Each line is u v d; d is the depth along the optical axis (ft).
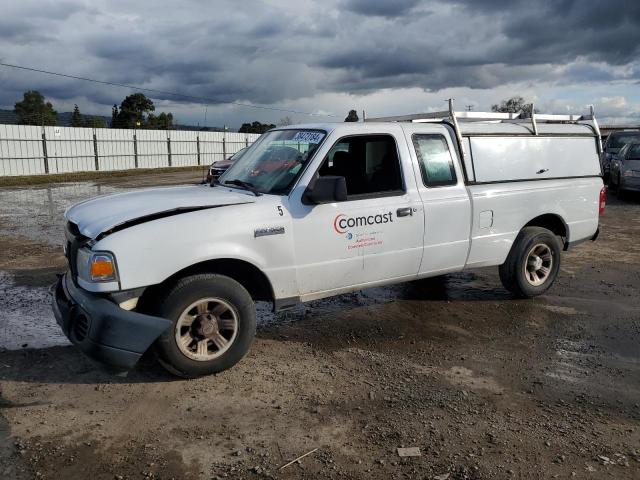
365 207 15.83
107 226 12.71
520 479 9.89
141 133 126.11
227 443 10.96
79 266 13.16
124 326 12.23
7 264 25.88
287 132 17.03
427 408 12.45
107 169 119.44
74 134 111.34
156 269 12.71
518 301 20.67
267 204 14.39
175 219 13.16
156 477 9.85
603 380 14.08
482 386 13.64
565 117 22.15
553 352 15.89
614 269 25.73
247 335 14.07
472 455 10.61
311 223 14.87
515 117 21.11
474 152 18.45
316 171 15.08
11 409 12.12
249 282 15.38
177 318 13.08
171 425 11.60
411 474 10.00
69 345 15.74
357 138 16.22
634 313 19.39
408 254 16.89
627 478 9.96
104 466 10.15
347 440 11.10
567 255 28.66
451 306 20.01
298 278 14.94
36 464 10.16
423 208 16.94
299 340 16.53
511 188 19.22
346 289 16.05
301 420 11.85
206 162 144.87
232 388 13.28
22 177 93.61
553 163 20.65
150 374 13.96
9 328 17.08
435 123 18.34
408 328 17.71
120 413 12.04
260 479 9.82
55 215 44.50
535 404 12.75
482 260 18.94
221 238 13.50
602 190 22.26
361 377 14.02
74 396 12.78
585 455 10.67
